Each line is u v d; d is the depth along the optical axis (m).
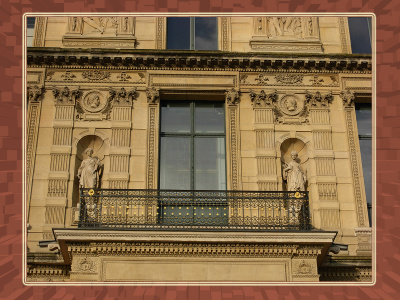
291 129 17.25
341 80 17.95
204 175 17.06
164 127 17.62
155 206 15.62
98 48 17.77
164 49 17.89
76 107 17.20
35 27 18.48
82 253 13.60
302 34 18.88
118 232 13.45
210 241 13.55
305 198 14.45
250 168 16.66
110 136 16.86
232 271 13.69
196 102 18.06
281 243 13.73
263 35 18.73
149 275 13.52
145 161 16.61
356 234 15.97
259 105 17.47
